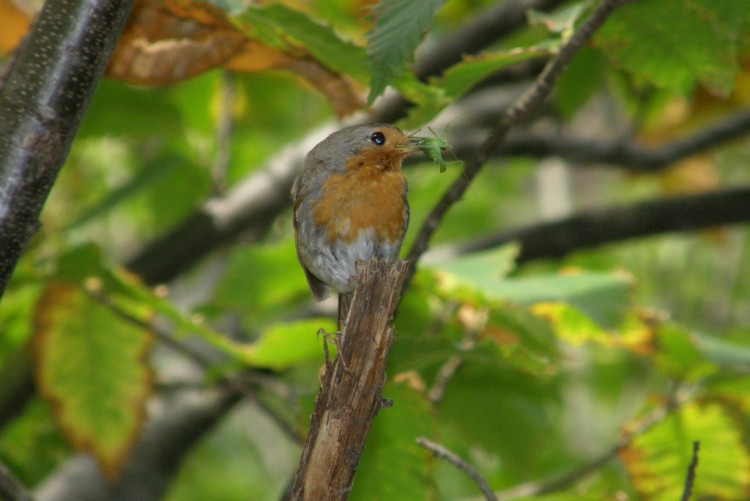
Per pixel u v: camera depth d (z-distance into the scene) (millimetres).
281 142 18438
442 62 13078
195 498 19109
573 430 17922
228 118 13602
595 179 22781
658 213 13992
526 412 11672
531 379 11562
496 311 10867
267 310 13250
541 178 19016
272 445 19641
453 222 19516
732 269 18469
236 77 14523
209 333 9539
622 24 7719
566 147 15281
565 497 8812
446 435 13680
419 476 8188
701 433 9281
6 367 12547
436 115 7715
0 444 12797
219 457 20156
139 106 12555
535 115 16141
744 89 14773
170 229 13672
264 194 13516
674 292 18609
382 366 5707
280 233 15180
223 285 10727
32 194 6199
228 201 13531
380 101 12195
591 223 14148
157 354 14695
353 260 8336
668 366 9531
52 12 6227
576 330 9805
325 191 8320
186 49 7945
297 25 7078
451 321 10859
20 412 12852
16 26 8812
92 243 9312
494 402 11625
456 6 17188
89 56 6246
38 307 9758
